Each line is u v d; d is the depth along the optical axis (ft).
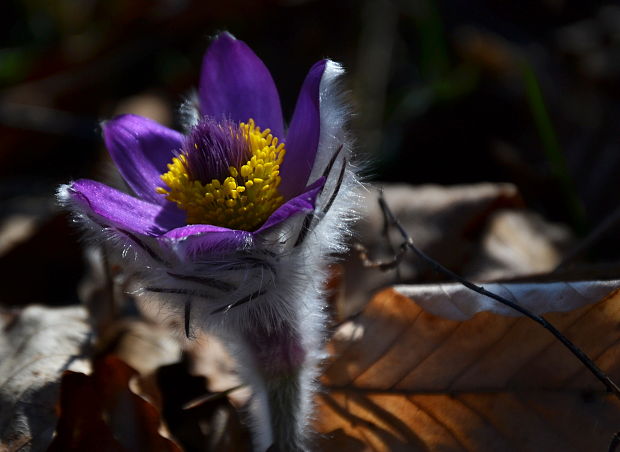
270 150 0.99
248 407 1.03
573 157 1.35
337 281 1.11
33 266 1.24
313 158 0.97
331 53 1.56
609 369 0.98
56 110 1.55
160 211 1.00
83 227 0.98
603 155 1.33
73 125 1.50
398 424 1.01
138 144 1.02
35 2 1.69
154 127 1.03
